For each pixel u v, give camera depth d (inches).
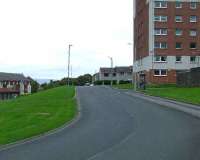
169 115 1086.4
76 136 744.3
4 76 4692.4
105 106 1412.4
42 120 997.8
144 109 1279.5
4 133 792.3
